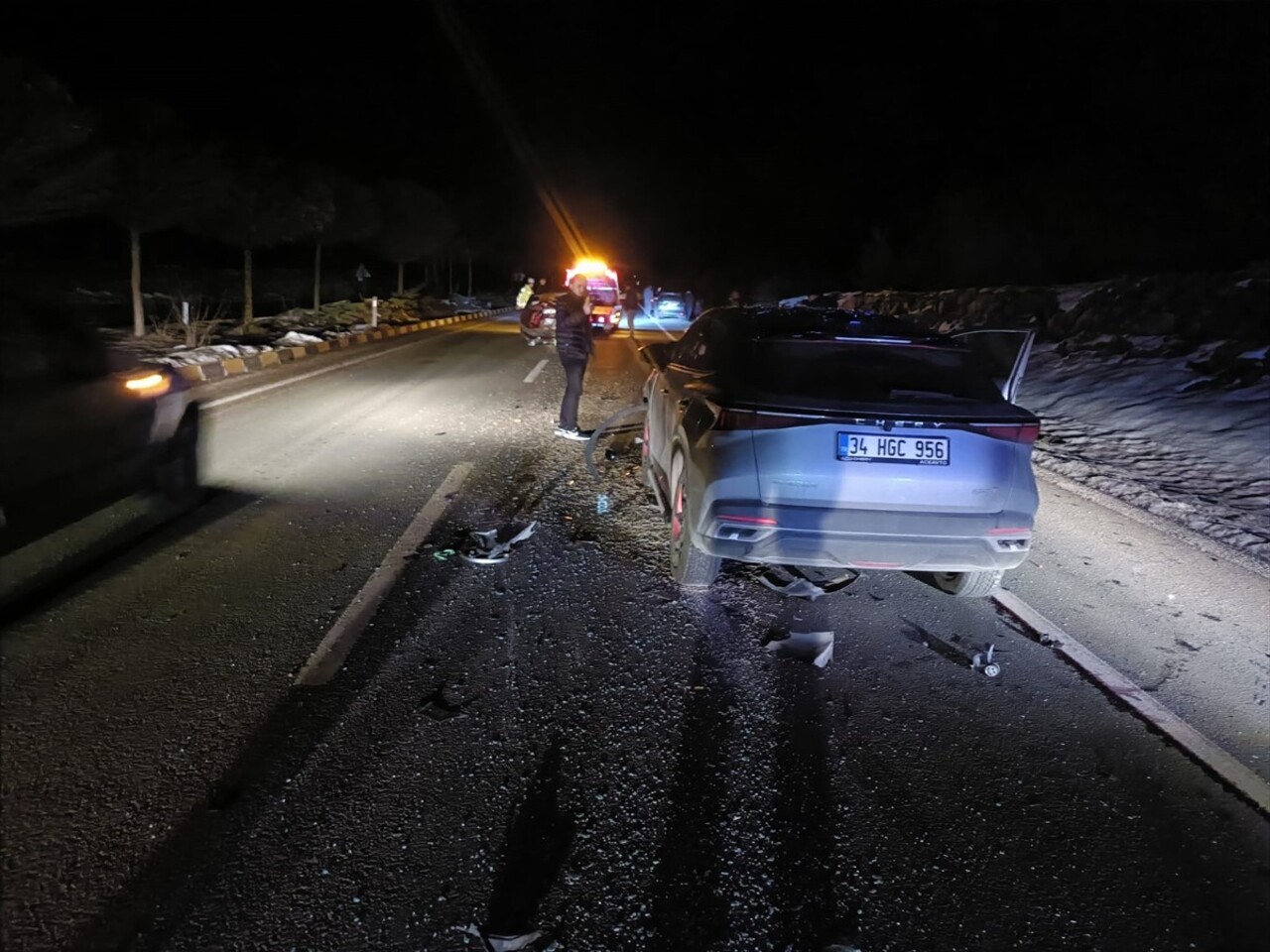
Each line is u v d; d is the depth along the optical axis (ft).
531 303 68.33
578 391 28.96
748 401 13.33
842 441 13.08
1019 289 63.00
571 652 13.17
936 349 14.85
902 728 11.52
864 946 7.93
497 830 9.16
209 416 31.14
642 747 10.78
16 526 14.60
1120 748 11.28
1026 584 17.17
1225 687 13.06
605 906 8.21
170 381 19.06
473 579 15.90
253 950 7.55
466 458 25.58
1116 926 8.29
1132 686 12.94
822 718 11.66
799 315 16.69
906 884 8.71
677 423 16.10
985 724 11.73
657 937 7.90
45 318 16.14
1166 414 33.83
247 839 8.86
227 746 10.40
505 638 13.55
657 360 20.21
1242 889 8.85
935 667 13.29
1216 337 43.50
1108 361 45.11
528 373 48.14
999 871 8.95
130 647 12.75
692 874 8.70
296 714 11.12
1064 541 20.20
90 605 14.14
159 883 8.25
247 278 65.87
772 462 13.20
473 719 11.21
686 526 14.79
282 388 39.24
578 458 25.91
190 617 13.82
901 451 13.15
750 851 9.05
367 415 32.65
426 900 8.18
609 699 11.87
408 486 22.13
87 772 9.80
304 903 8.07
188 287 88.43
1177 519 22.25
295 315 74.84
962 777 10.50
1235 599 16.76
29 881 8.21
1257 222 68.03
